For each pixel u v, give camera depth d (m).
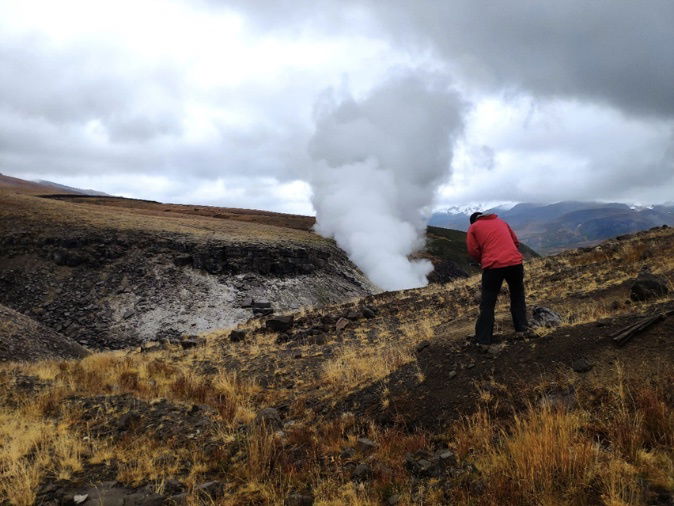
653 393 3.93
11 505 4.07
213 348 14.06
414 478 3.89
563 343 5.41
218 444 5.45
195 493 4.16
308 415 6.43
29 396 7.75
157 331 31.86
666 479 2.92
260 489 4.17
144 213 80.25
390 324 13.38
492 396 5.00
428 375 6.00
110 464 5.03
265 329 15.62
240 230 64.44
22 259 39.66
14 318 16.11
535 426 3.82
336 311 16.56
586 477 3.09
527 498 3.05
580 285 10.59
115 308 34.22
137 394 7.90
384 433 5.00
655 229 16.03
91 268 39.47
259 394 8.43
